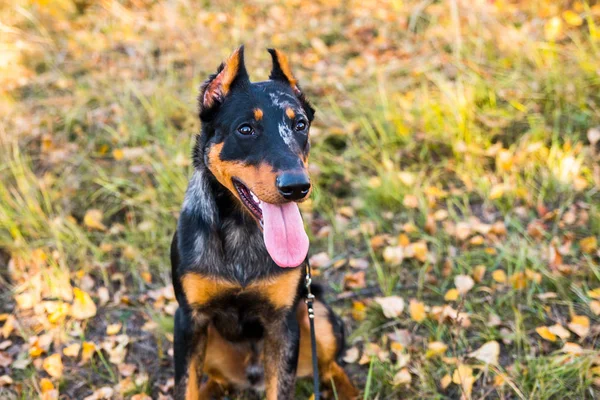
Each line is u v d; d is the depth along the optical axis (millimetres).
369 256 5359
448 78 7094
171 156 6160
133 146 6445
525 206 5570
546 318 4559
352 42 8172
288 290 3748
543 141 6098
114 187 5859
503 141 6262
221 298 3738
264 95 3533
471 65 7035
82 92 7066
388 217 5633
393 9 8711
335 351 4062
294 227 3418
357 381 4316
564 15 7562
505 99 6633
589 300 4598
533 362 4109
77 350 4477
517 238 5227
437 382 4184
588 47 7148
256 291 3717
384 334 4594
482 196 5707
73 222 5668
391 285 4977
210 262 3656
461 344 4379
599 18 7707
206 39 8109
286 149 3350
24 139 6520
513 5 8250
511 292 4695
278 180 3197
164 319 4676
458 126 6227
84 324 4730
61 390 4285
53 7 8914
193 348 3771
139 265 5293
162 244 5438
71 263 5293
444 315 4496
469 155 6000
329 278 5195
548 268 4914
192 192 3787
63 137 6570
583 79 6625
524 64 7035
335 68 7523
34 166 6273
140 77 7469
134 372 4426
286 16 8852
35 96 7266
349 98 6953
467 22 7973
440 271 5109
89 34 8438
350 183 6043
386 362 4320
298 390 4289
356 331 4617
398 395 4156
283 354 3793
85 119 6773
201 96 3686
